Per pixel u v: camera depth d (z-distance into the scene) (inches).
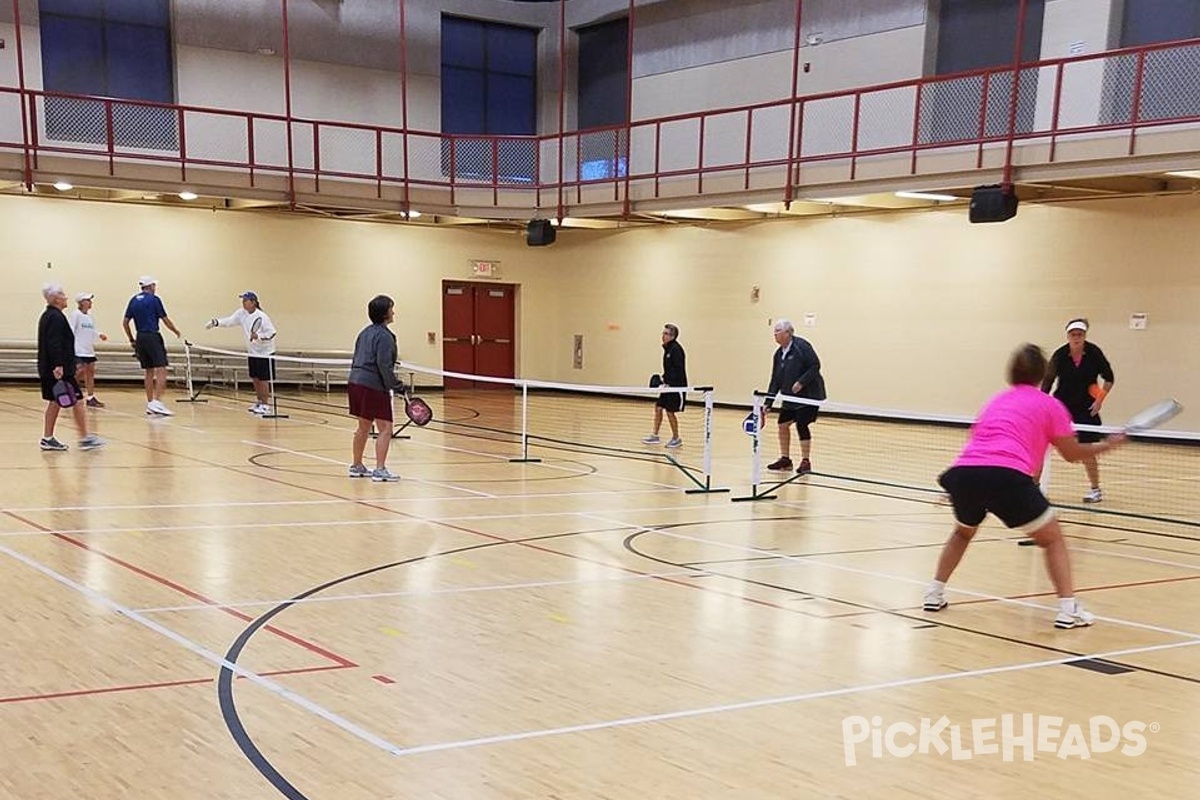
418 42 839.1
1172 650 193.5
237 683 163.6
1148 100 569.0
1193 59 549.6
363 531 289.1
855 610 218.7
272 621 199.5
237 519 299.6
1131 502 384.8
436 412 701.9
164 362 580.4
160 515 300.7
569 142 888.3
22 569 232.7
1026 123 617.3
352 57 814.5
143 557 248.7
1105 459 522.0
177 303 759.7
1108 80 583.2
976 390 638.5
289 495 343.3
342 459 435.8
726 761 137.7
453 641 189.9
